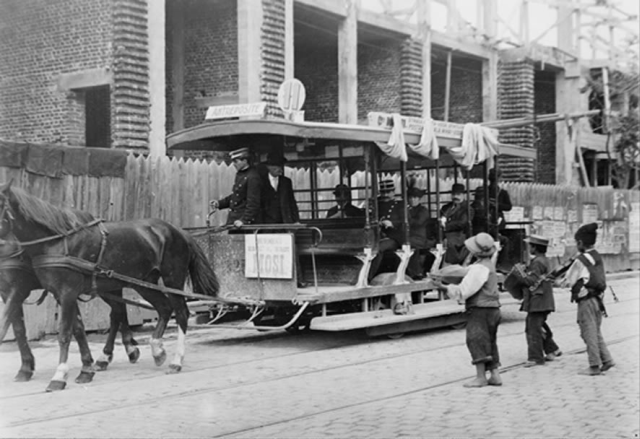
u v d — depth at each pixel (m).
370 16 25.30
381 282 13.30
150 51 18.59
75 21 18.92
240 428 7.41
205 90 22.39
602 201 28.17
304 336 13.67
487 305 9.26
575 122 32.50
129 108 18.11
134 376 9.91
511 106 30.67
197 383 9.47
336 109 28.38
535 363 10.80
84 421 7.61
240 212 12.38
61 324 9.20
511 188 24.28
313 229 12.45
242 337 13.55
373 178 13.06
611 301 19.31
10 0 19.75
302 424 7.56
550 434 7.20
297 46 28.81
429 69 27.47
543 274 10.77
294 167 15.47
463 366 10.68
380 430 7.34
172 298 10.50
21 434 7.11
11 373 10.09
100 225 9.81
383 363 10.91
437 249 14.09
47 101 19.41
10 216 8.95
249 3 20.81
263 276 11.88
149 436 7.11
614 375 10.06
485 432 7.26
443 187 20.23
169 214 14.46
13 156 12.31
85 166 13.21
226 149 13.66
